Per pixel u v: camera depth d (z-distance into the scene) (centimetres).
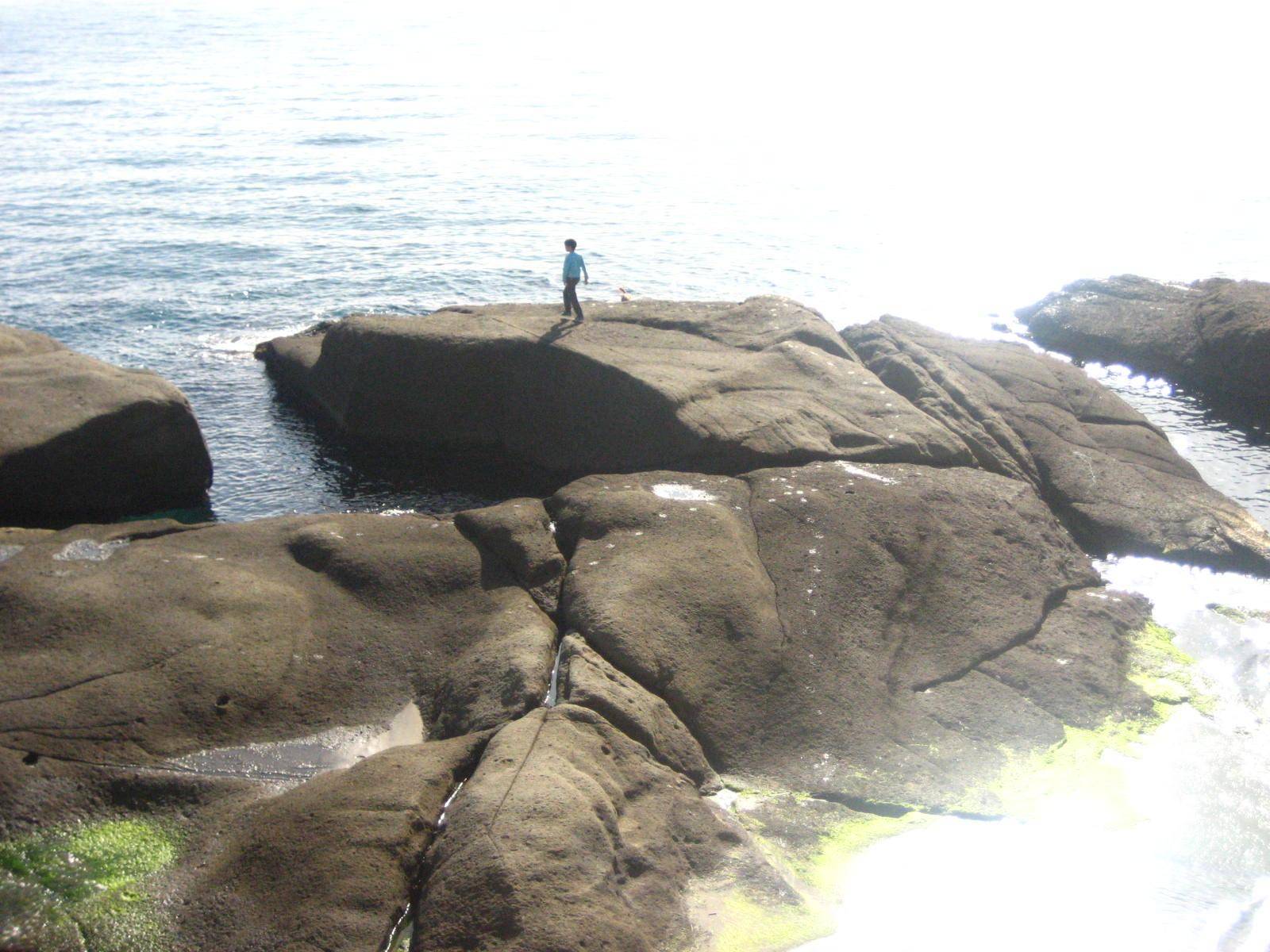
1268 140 6338
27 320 2981
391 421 2253
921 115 7119
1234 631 1641
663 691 1305
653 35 13062
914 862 1154
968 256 3853
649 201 4441
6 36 12138
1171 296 3006
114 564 1428
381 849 1013
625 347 2134
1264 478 2242
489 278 3397
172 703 1208
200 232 3816
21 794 1083
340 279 3366
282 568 1473
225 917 973
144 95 7144
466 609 1438
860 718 1332
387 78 8356
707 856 1087
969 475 1850
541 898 940
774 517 1628
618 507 1596
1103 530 1895
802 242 3919
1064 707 1420
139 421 2000
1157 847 1201
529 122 6312
